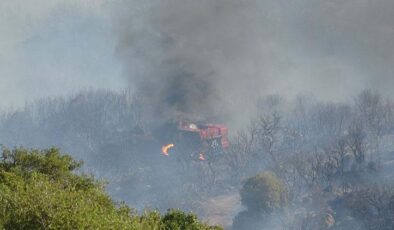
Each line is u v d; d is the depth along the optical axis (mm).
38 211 117938
